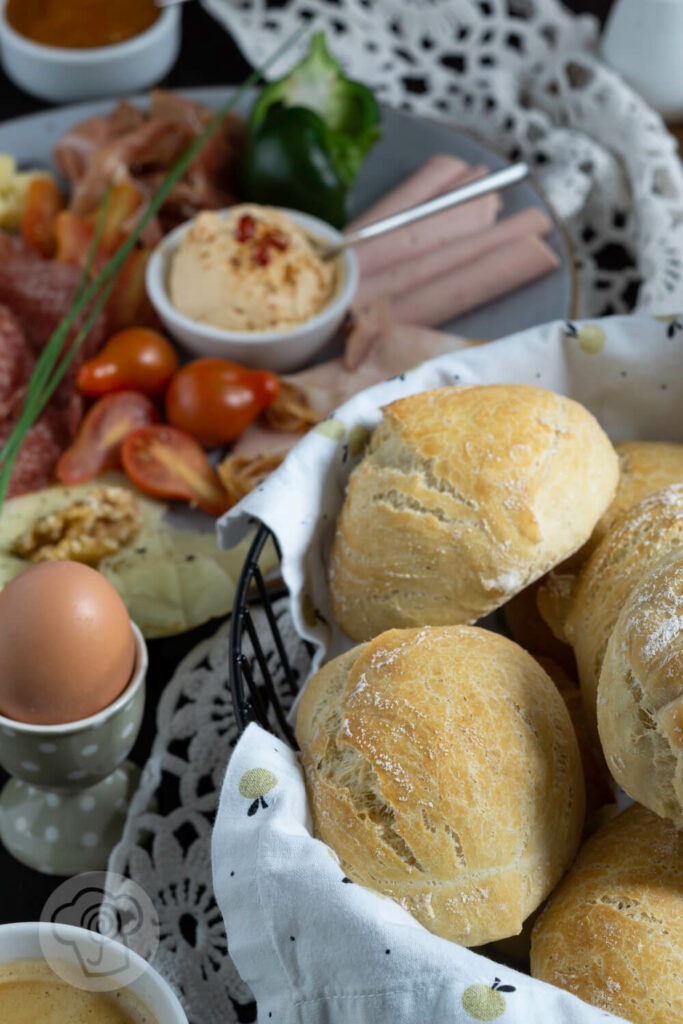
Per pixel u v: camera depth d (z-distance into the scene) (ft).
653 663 1.63
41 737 1.80
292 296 2.45
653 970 1.58
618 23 2.75
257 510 1.84
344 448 1.92
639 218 2.61
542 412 1.86
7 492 2.31
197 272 2.47
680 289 2.48
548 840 1.66
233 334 2.43
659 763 1.62
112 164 2.60
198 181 2.63
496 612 1.96
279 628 2.10
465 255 2.57
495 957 1.73
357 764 1.66
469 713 1.66
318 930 1.56
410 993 1.52
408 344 2.45
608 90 2.71
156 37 2.83
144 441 2.33
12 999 1.66
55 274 2.51
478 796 1.63
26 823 1.95
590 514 1.83
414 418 1.86
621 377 2.01
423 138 2.74
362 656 1.73
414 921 1.59
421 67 2.90
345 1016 1.56
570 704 1.84
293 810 1.65
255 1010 1.81
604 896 1.64
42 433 2.38
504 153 2.84
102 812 1.97
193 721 2.01
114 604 1.82
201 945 1.84
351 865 1.65
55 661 1.77
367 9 2.94
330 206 2.60
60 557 2.21
